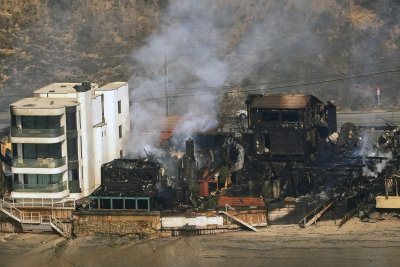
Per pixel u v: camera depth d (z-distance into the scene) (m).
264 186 122.31
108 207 113.12
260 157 130.38
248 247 106.94
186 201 117.19
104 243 110.44
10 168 127.81
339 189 120.50
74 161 118.25
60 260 106.25
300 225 113.06
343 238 108.25
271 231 111.94
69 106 116.94
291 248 106.06
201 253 106.12
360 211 116.44
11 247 110.88
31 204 115.88
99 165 123.06
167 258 105.88
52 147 116.62
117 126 128.88
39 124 116.44
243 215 112.50
